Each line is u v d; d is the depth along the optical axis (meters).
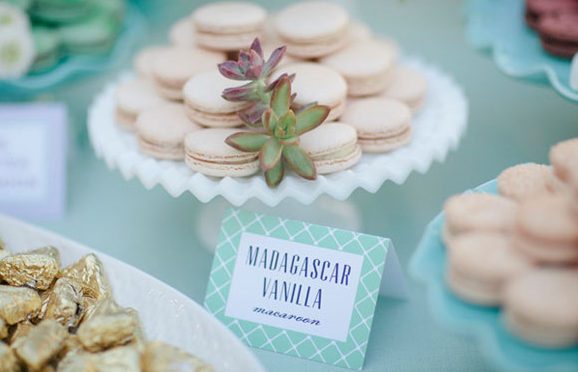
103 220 0.63
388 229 0.60
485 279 0.36
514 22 0.62
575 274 0.35
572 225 0.36
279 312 0.49
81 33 0.65
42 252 0.50
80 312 0.48
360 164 0.51
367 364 0.49
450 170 0.65
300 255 0.49
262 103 0.49
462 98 0.58
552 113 0.70
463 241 0.37
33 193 0.62
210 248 0.60
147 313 0.47
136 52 0.77
